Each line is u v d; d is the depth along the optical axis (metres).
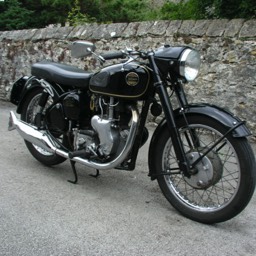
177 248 2.92
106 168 3.62
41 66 4.29
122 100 3.57
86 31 7.52
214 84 6.02
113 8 13.48
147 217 3.37
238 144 3.07
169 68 3.32
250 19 5.81
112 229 3.15
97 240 2.98
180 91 3.42
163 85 3.37
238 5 5.92
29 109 4.53
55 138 4.18
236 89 5.84
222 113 3.18
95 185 4.04
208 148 3.24
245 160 3.04
